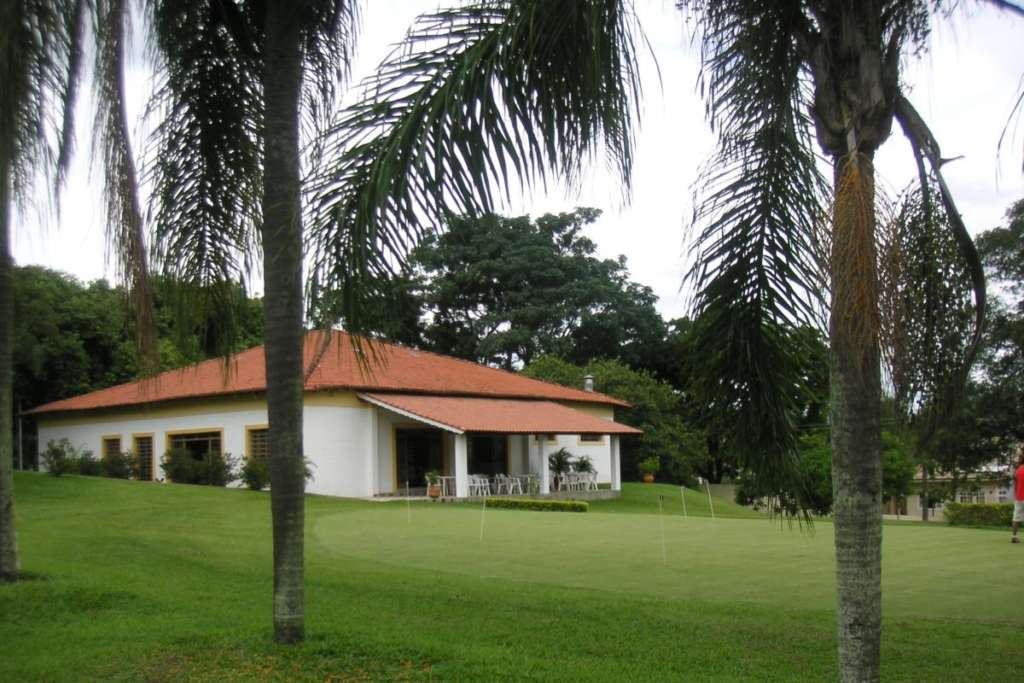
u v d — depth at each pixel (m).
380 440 31.73
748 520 21.31
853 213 4.95
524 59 6.08
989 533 17.45
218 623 8.84
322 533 17.17
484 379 37.88
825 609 9.80
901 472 28.45
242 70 8.67
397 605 9.75
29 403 41.75
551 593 10.53
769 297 7.00
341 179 6.40
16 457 41.66
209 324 8.94
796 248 6.85
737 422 7.20
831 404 5.54
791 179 6.80
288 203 7.65
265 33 8.18
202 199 8.78
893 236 4.99
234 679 6.95
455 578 11.65
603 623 8.97
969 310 5.80
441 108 6.11
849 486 5.41
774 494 7.34
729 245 6.94
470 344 49.72
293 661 7.30
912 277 5.59
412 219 6.23
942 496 31.38
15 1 7.64
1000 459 24.11
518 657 7.59
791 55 6.40
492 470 36.09
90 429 38.09
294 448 7.71
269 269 7.67
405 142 6.13
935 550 14.54
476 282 49.34
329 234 6.52
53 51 8.15
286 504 7.73
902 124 5.86
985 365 19.53
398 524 19.05
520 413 33.97
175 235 8.66
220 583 11.18
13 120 7.90
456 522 19.64
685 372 7.49
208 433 33.31
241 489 28.20
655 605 9.84
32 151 8.48
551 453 38.56
